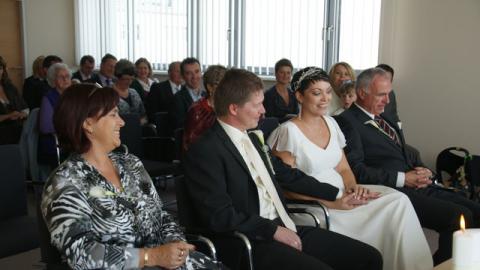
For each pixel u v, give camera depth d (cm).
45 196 165
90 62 689
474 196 403
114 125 178
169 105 484
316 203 238
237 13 647
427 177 280
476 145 467
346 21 544
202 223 204
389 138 295
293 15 589
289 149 247
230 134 208
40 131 403
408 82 506
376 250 212
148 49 780
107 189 173
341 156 263
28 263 315
